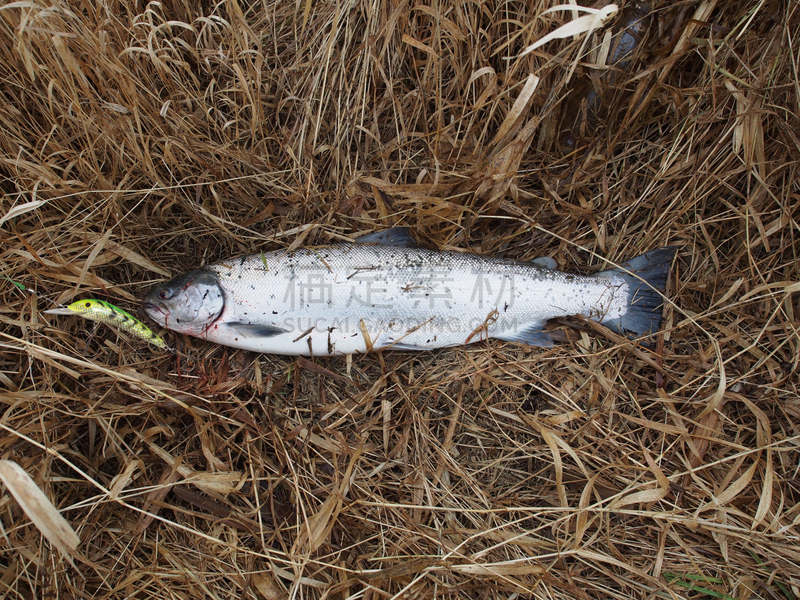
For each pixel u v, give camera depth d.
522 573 0.48
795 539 0.49
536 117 0.54
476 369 0.59
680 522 0.51
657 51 0.53
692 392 0.57
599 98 0.57
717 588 0.51
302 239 0.58
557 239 0.62
